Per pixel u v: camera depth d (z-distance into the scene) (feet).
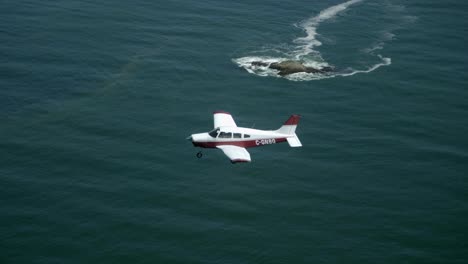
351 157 256.52
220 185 234.38
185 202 222.69
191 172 241.55
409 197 231.09
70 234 201.57
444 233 211.00
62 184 228.43
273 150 260.21
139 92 303.07
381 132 277.44
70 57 334.65
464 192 234.58
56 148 251.80
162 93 303.48
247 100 300.20
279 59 346.33
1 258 188.34
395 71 338.34
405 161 254.88
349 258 197.77
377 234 209.87
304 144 264.52
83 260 190.49
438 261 196.85
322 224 214.07
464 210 223.92
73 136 262.06
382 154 259.39
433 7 444.55
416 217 219.20
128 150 253.65
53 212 212.02
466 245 204.74
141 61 335.06
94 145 255.91
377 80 327.06
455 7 445.78
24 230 201.67
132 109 287.07
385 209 223.51
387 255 199.52
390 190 235.20
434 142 271.08
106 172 237.66
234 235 206.49
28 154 246.27
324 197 229.45
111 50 346.13
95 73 320.50
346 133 274.98
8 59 326.44
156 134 266.77
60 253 192.75
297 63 332.80
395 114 293.64
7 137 257.14
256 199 226.79
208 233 206.59
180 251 197.26
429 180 242.17
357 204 225.97
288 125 224.94
